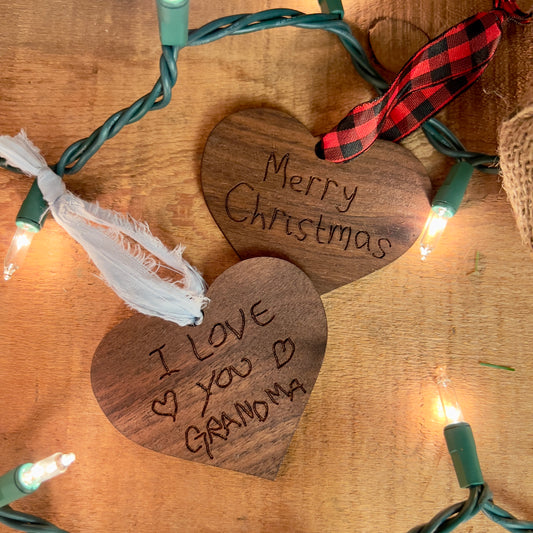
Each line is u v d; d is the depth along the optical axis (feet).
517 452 0.93
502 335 0.95
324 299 0.93
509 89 0.97
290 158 0.92
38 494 0.87
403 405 0.93
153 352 0.88
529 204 0.89
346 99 0.96
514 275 0.95
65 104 0.93
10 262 0.86
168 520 0.89
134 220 0.91
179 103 0.94
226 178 0.91
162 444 0.87
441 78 0.91
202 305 0.88
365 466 0.91
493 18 0.89
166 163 0.93
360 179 0.93
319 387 0.92
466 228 0.96
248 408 0.89
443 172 0.96
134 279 0.85
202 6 0.95
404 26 0.97
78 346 0.90
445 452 0.92
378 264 0.93
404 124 0.94
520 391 0.94
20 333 0.89
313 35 0.96
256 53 0.95
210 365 0.88
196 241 0.93
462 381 0.94
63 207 0.84
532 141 0.88
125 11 0.94
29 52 0.93
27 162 0.84
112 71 0.94
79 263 0.91
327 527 0.90
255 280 0.90
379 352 0.93
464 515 0.83
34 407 0.88
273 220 0.92
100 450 0.89
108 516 0.88
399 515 0.91
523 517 0.92
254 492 0.90
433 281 0.95
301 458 0.91
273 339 0.89
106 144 0.92
